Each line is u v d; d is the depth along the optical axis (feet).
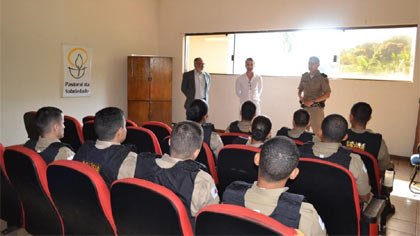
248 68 19.66
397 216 10.89
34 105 19.21
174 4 25.52
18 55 18.22
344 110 19.63
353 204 6.15
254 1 22.21
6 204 7.75
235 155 7.59
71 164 5.40
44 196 6.38
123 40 23.88
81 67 21.39
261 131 8.36
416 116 17.74
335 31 19.67
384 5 17.98
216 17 23.86
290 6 20.89
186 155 5.65
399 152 18.34
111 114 6.74
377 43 18.57
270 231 3.40
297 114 10.43
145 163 5.73
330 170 6.14
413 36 17.65
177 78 26.00
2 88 17.71
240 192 4.89
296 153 4.70
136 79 23.70
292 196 4.69
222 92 24.30
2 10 17.37
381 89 18.52
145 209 4.54
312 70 16.21
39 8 18.92
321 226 4.64
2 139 17.94
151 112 24.14
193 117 10.89
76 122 12.79
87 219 5.63
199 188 5.28
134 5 24.30
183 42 25.50
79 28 21.06
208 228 3.84
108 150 6.55
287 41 21.48
